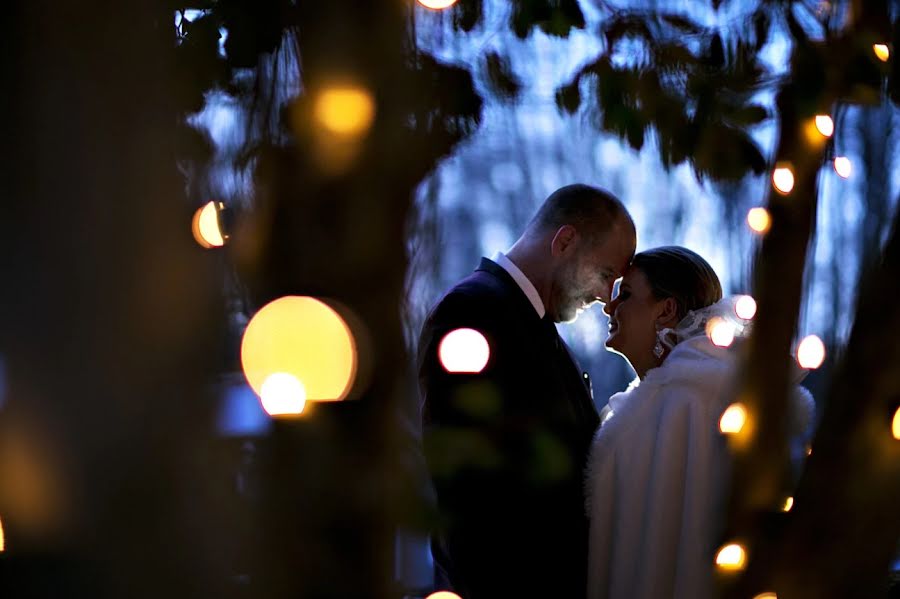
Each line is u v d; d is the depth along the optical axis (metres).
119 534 1.22
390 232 1.42
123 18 1.25
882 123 3.29
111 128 1.24
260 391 1.31
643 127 2.56
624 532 3.49
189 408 1.25
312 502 1.35
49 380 1.21
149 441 1.23
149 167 1.26
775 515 1.83
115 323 1.23
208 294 1.29
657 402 3.50
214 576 1.25
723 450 3.30
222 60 1.96
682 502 3.41
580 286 4.42
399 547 1.44
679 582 3.33
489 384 1.77
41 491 1.21
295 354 1.32
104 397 1.22
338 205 1.40
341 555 1.36
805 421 2.80
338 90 1.41
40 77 1.23
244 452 1.34
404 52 1.46
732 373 3.34
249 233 1.39
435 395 3.92
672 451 3.43
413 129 1.47
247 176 1.43
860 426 1.68
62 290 1.22
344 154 1.40
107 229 1.23
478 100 2.19
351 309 1.40
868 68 2.39
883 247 1.73
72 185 1.22
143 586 1.22
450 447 1.66
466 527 3.26
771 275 1.92
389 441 1.40
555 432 3.94
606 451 3.56
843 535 1.69
